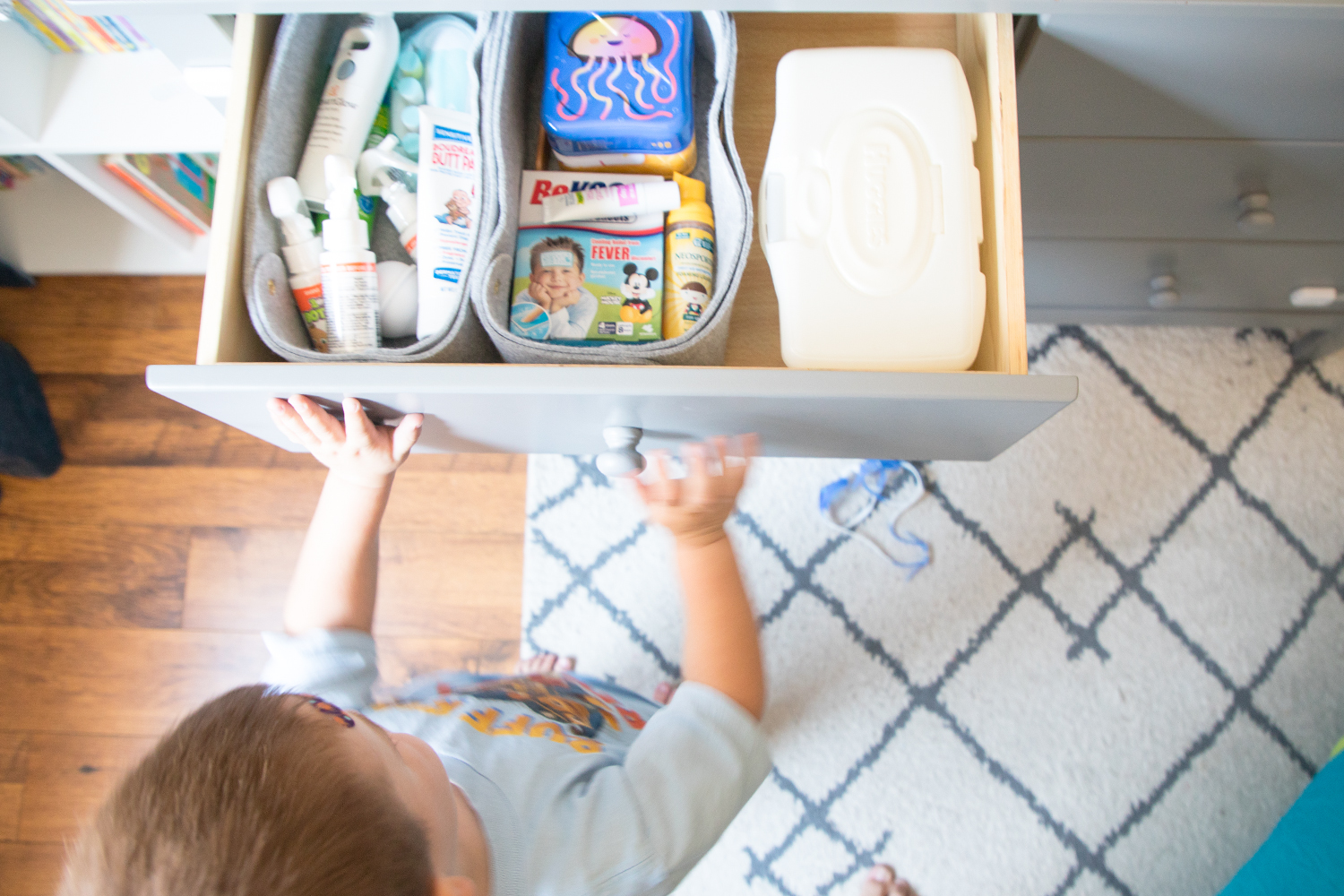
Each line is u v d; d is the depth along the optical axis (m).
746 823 1.15
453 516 1.23
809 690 1.18
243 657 1.20
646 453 0.93
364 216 0.77
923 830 1.14
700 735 0.63
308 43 0.73
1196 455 1.23
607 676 1.18
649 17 0.75
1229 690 1.16
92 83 0.92
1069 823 1.13
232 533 1.24
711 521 0.72
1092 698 1.16
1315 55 0.65
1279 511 1.21
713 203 0.78
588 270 0.75
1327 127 0.75
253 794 0.37
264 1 0.63
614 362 0.66
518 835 0.57
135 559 1.23
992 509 1.22
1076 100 0.73
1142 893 1.11
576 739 0.69
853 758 1.16
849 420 0.72
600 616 1.20
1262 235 0.95
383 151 0.76
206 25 0.68
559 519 1.23
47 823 1.16
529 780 0.61
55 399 1.28
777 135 0.71
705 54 0.83
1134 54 0.66
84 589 1.23
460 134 0.75
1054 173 0.84
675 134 0.75
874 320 0.68
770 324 0.78
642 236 0.76
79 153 0.97
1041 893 1.12
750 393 0.61
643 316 0.75
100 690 1.20
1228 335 1.26
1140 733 1.15
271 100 0.69
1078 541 1.21
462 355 0.71
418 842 0.41
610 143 0.76
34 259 1.28
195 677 1.20
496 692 0.77
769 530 1.22
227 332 0.66
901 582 1.20
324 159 0.71
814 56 0.71
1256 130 0.76
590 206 0.75
